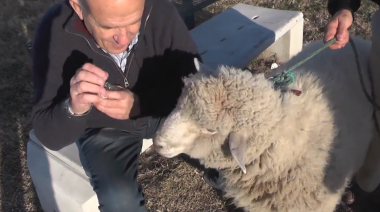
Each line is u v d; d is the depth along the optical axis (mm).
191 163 1230
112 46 761
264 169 797
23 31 1903
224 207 1118
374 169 978
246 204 896
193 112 741
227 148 785
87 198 981
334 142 819
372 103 882
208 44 1403
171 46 879
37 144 1097
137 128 925
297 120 777
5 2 2139
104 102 779
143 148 1113
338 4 850
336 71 896
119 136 913
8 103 1503
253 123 728
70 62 833
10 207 1162
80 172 1016
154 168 1232
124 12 676
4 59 1723
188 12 1687
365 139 889
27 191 1198
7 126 1407
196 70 888
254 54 1359
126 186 854
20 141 1349
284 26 1451
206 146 791
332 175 830
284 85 816
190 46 897
